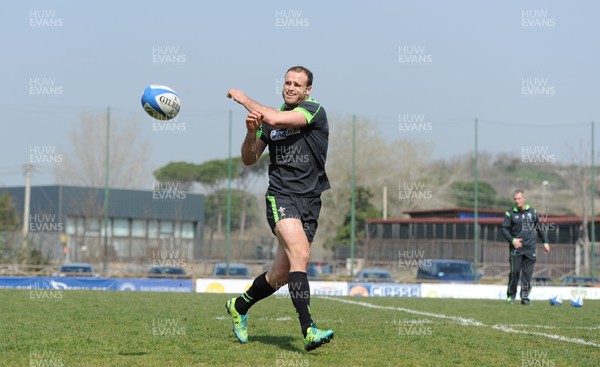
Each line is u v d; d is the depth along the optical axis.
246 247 109.06
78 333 23.88
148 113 23.14
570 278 86.56
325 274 97.56
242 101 20.67
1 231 96.88
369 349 21.48
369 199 138.75
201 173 149.88
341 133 138.12
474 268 85.38
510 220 47.59
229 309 22.36
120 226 130.88
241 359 19.22
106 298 40.84
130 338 22.89
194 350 20.62
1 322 26.69
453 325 29.36
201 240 107.44
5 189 135.62
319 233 139.38
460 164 175.75
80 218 130.50
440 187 154.50
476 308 39.81
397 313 34.84
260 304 37.84
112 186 133.00
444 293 65.19
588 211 144.38
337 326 27.94
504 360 20.19
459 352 21.38
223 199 141.88
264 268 108.50
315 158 21.31
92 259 100.44
